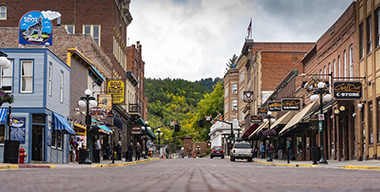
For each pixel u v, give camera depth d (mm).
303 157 44688
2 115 28516
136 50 72750
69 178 12227
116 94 48844
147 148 60812
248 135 66000
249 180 10875
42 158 29828
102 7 53812
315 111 35062
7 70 29625
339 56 35719
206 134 118562
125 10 61250
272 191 7398
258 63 67000
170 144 141000
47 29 33625
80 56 37000
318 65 42000
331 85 36844
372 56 29047
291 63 66000
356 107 31625
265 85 65812
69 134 35062
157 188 8117
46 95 29609
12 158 23250
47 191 7723
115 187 8570
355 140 32062
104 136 47219
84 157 30031
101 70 46594
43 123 29938
